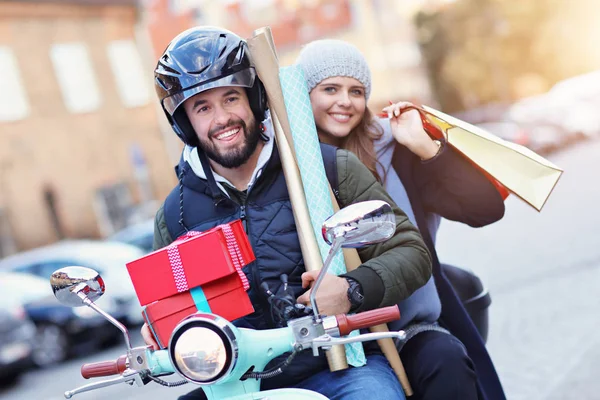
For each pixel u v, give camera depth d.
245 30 52.06
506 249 14.70
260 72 3.53
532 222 17.88
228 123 3.44
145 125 35.66
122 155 34.38
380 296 3.27
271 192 3.54
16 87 31.05
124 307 16.56
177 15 46.00
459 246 16.42
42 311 16.08
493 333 9.05
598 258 12.00
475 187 4.24
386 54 59.19
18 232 30.05
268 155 3.53
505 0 62.81
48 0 32.47
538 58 63.22
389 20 59.91
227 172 3.61
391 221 2.85
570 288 10.45
